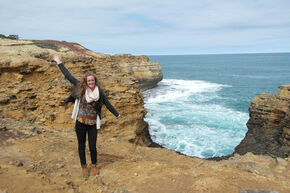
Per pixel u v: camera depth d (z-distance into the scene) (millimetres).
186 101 38500
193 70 115875
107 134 13898
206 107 33906
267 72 100812
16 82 12273
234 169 4703
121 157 6125
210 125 25219
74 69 14719
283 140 15664
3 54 12984
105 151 6766
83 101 3912
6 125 7238
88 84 3840
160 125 25312
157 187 3777
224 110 32031
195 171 4555
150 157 6742
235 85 60500
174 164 5359
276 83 65000
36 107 12531
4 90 11633
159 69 54344
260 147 16922
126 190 3514
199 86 58250
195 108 33156
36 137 6363
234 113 30281
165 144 20203
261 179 4148
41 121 12188
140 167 4883
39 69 13016
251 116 19656
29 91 12484
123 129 14562
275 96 18672
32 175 3230
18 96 11938
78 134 4070
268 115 18094
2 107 10938
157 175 4336
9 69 12242
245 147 17797
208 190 3566
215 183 3768
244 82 67438
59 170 4359
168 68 131500
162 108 33188
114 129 14109
